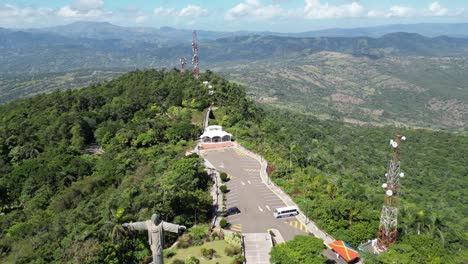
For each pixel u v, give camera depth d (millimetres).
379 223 71875
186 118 150875
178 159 101500
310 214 79500
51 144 141375
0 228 87875
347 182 127938
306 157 141875
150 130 135750
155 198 72375
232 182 98312
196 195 76500
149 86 194750
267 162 113625
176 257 61156
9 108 189125
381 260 60125
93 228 62938
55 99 185375
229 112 163250
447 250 84688
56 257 60500
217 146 128250
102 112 163000
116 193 83250
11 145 139375
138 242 61844
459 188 197500
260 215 80438
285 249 59469
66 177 110500
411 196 174375
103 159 122000
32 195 106562
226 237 67188
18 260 64375
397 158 68312
